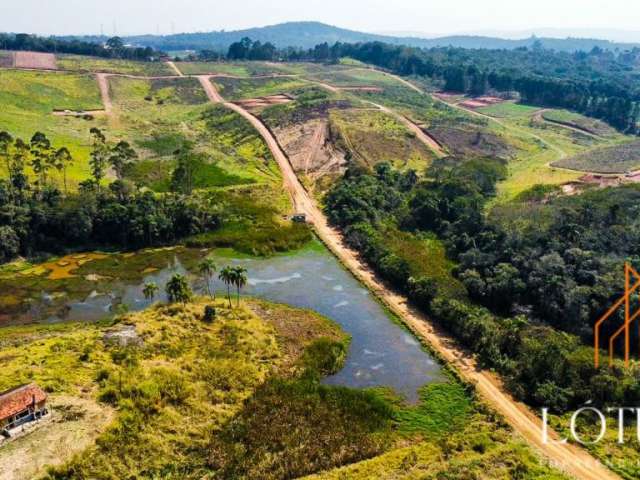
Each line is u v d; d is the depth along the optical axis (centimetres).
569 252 8894
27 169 12412
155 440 5441
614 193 11331
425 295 8706
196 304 8362
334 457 5481
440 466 5306
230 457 5381
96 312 8519
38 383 5947
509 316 8475
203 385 6353
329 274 10112
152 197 11719
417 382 6856
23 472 4853
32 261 10206
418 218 12138
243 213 12350
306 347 7525
